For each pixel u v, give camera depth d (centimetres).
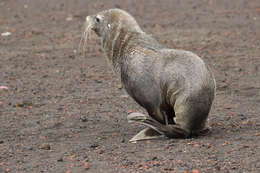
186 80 2639
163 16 6625
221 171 2252
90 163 2445
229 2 7344
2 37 5838
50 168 2416
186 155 2464
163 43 5275
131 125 3109
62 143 2808
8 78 4344
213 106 3422
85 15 6825
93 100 3678
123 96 3756
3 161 2555
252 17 6316
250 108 3328
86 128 3070
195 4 7331
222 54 4822
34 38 5769
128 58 2809
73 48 5316
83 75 4381
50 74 4441
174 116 2833
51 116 3331
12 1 8000
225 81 4009
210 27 5903
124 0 7869
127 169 2333
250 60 4581
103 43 3017
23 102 3631
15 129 3091
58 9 7300
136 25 2900
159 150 2566
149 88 2730
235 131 2859
